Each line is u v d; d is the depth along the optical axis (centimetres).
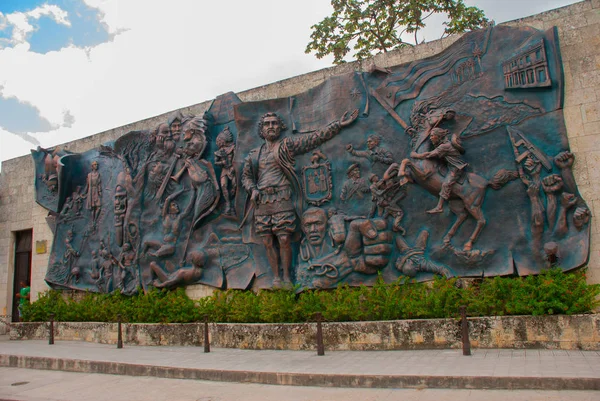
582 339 890
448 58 1128
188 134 1420
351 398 697
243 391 795
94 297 1620
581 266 956
